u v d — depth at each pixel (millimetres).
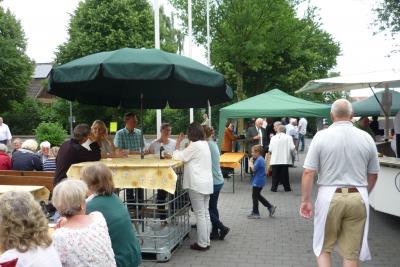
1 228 2455
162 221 6000
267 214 9047
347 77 7418
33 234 2486
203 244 6410
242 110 13391
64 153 5691
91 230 3102
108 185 3801
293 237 7215
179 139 7668
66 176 5652
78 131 5809
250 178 14516
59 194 3186
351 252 4277
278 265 5793
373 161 4410
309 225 8039
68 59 33250
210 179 6320
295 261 5961
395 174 7207
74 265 2982
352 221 4297
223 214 9070
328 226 4359
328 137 4363
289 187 12000
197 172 6215
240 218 8688
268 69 31828
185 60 5969
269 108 13156
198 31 23594
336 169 4324
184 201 6953
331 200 4293
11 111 39812
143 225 6184
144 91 7980
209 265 5789
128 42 32969
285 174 11961
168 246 6023
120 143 8609
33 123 39406
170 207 6188
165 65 5430
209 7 22781
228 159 12047
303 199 4504
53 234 3027
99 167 3826
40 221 2541
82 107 32188
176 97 8344
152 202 6688
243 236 7289
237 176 15148
